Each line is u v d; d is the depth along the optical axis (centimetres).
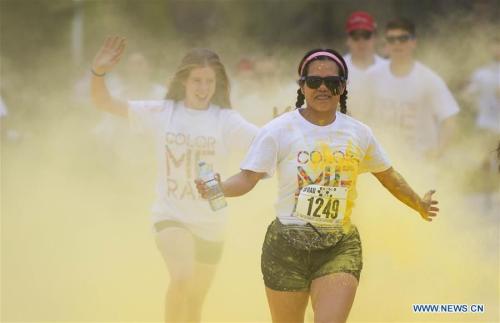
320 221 1271
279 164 1279
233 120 1555
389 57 2530
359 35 2344
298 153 1265
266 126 1284
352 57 2372
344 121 1290
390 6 4019
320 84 1264
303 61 1297
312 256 1274
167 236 1505
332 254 1277
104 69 1584
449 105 2275
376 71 2295
